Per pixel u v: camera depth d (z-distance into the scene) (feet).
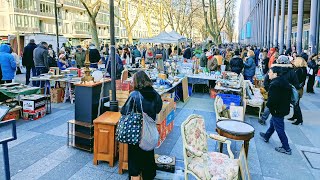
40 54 34.14
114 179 14.61
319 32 53.52
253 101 26.13
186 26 174.60
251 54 36.96
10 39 71.56
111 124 15.44
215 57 40.16
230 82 29.81
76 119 18.04
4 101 24.45
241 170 12.14
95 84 17.53
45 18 151.53
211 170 12.05
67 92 31.63
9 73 31.83
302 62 26.30
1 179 14.06
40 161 16.39
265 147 19.58
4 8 125.59
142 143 12.23
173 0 138.62
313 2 49.90
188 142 12.57
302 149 19.31
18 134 20.70
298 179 15.25
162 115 18.89
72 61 50.55
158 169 15.06
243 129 14.44
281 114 18.30
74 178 14.61
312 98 36.81
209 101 33.96
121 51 58.44
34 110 24.22
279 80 18.10
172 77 31.94
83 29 185.47
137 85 12.67
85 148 17.83
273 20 95.14
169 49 81.00
